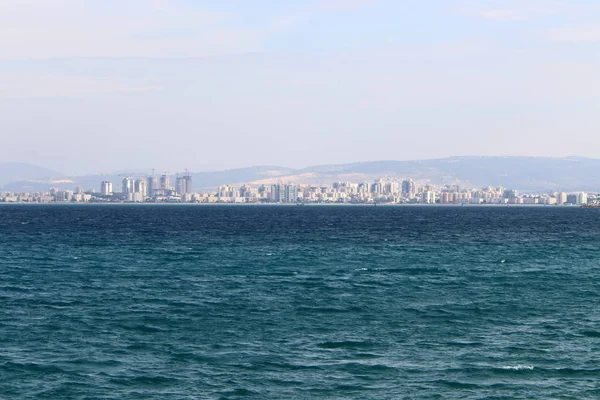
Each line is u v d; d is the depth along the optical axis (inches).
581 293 3489.2
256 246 6259.8
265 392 1887.3
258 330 2573.8
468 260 5078.7
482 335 2512.3
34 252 5565.9
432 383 1962.4
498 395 1875.0
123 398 1836.9
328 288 3604.8
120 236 7657.5
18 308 2979.8
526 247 6328.7
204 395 1861.5
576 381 1987.0
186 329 2583.7
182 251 5684.1
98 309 2965.1
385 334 2519.7
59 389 1894.7
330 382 1967.3
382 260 5039.4
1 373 2016.5
